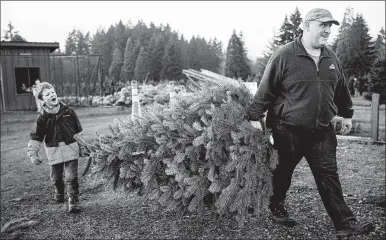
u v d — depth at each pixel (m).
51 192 4.88
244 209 2.89
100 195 4.57
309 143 3.02
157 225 3.58
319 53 2.92
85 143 3.78
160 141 3.00
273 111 3.09
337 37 34.75
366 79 21.03
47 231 3.57
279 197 3.34
